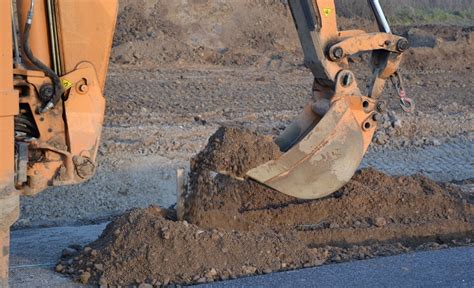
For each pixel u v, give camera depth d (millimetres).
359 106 8062
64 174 6566
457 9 34812
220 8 25781
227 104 17672
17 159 6195
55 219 10555
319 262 7570
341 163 7957
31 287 6891
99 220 10500
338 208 8812
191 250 7273
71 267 7359
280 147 8188
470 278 6965
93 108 6660
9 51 5711
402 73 22906
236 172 7809
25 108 6457
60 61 6598
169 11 25094
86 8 6617
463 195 9977
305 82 20984
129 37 24047
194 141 13797
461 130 15656
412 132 15266
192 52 23516
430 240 8633
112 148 12836
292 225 8570
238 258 7391
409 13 33031
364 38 8055
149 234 7340
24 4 6426
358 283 6828
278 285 6797
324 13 7957
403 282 6848
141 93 18422
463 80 22203
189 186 8312
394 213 8930
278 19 26344
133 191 11602
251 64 23453
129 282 7070
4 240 5891
